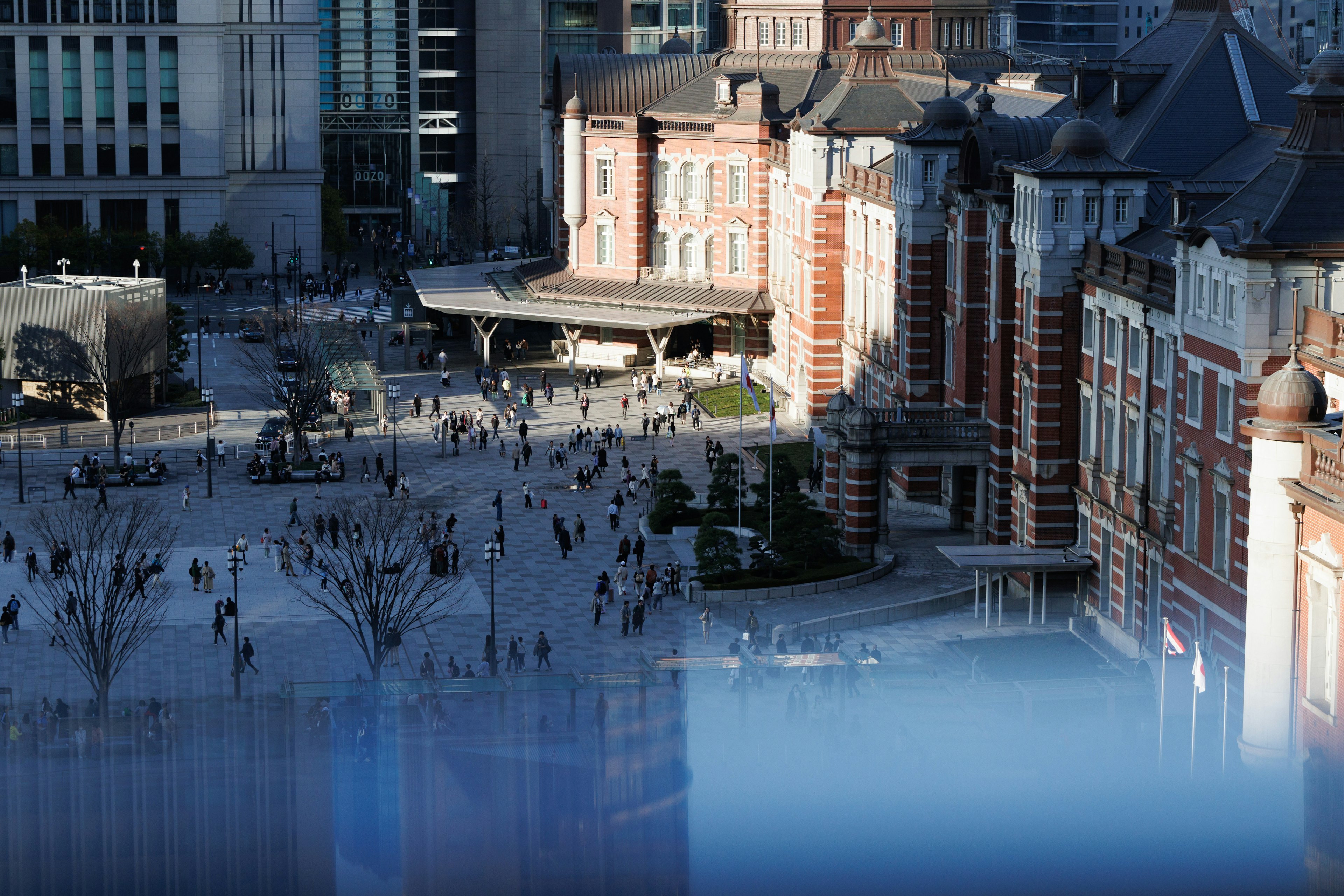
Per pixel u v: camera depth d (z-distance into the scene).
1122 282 84.88
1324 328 68.25
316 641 86.44
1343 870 28.98
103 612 76.12
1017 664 79.19
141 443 143.50
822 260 138.00
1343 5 142.12
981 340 105.44
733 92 168.75
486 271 195.62
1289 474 45.94
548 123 187.75
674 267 173.38
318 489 126.00
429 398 160.88
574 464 135.38
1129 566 85.25
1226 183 85.00
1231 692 63.88
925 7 174.75
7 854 21.39
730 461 116.81
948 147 112.38
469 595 97.88
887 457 102.62
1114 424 87.06
